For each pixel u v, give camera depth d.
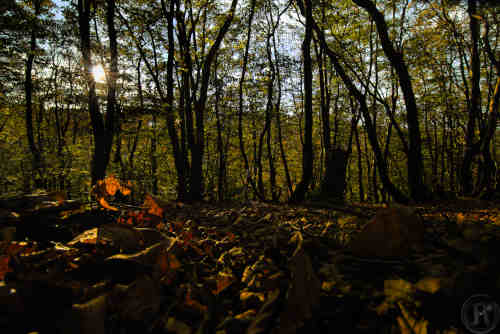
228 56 20.17
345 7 16.88
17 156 21.67
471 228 1.80
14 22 13.30
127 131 14.05
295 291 1.09
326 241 2.02
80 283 1.18
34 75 20.52
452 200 7.49
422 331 0.95
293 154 29.80
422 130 28.02
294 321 1.01
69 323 0.98
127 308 1.12
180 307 1.21
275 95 21.75
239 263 1.78
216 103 19.62
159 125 17.80
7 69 16.97
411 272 1.36
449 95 19.17
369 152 30.42
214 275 1.61
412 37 17.31
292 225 3.03
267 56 18.86
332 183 9.30
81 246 1.74
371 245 1.60
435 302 1.03
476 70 10.59
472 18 9.98
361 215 3.33
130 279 1.34
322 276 1.40
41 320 1.02
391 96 20.27
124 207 2.25
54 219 2.35
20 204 2.61
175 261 1.54
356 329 1.01
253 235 2.54
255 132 24.61
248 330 1.02
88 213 2.58
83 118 23.05
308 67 8.76
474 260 1.37
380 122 24.17
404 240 1.59
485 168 10.26
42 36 15.23
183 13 13.02
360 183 24.48
